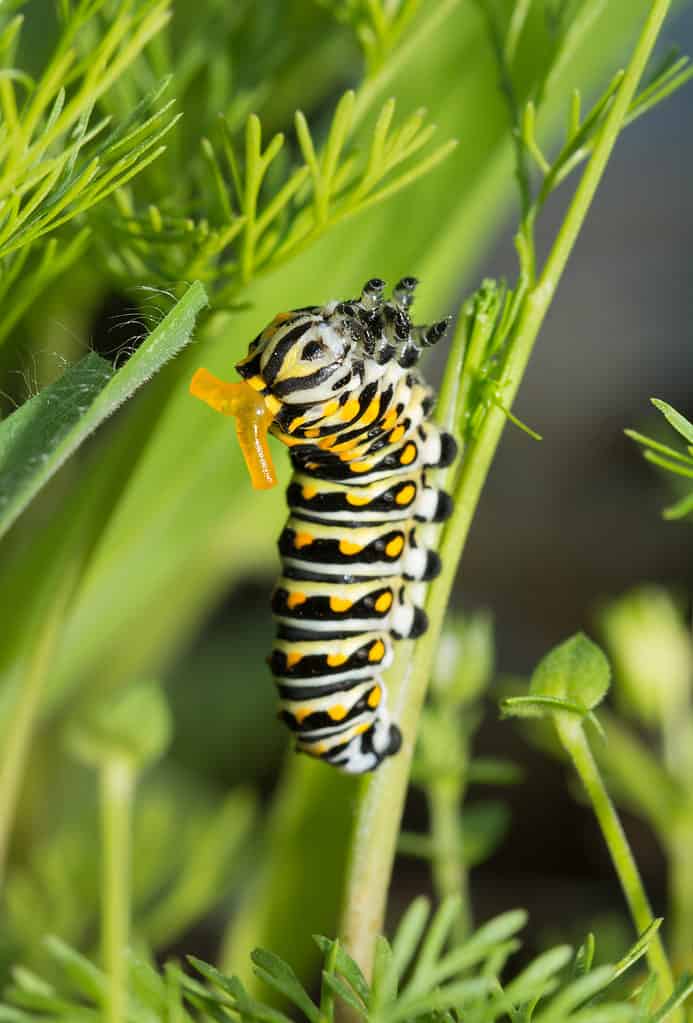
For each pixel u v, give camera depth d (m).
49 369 0.30
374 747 0.24
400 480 0.24
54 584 0.29
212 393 0.23
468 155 0.30
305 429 0.24
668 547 0.68
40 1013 0.25
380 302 0.23
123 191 0.23
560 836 0.50
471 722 0.27
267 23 0.26
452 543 0.23
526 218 0.23
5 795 0.26
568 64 0.30
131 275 0.24
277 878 0.28
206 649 0.55
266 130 0.30
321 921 0.28
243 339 0.30
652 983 0.22
